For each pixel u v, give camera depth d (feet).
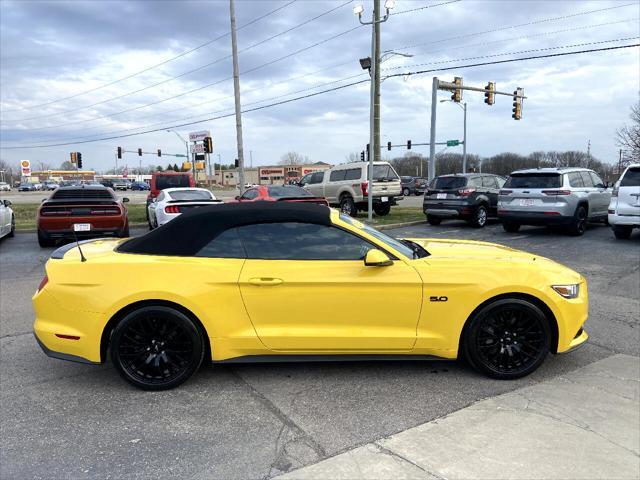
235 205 13.00
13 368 13.84
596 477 8.54
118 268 12.08
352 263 12.27
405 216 61.41
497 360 12.69
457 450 9.42
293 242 12.48
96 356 12.12
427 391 12.06
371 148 51.98
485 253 13.88
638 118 136.56
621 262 28.91
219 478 8.74
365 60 55.77
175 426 10.57
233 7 65.05
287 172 376.07
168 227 12.64
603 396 11.69
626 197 35.17
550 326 12.80
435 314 12.29
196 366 12.32
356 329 12.26
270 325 12.21
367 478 8.59
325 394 11.97
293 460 9.23
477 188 49.21
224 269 12.07
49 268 12.44
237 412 11.15
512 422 10.46
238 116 67.62
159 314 12.03
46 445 9.86
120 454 9.53
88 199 37.22
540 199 39.32
